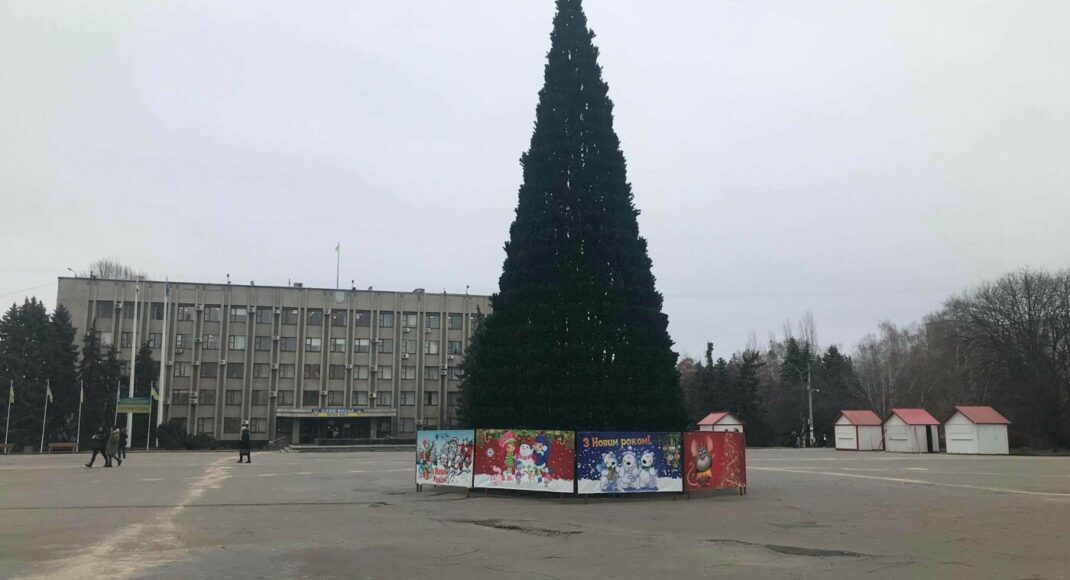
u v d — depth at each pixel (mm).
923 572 9367
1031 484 24156
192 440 72500
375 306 88812
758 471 30797
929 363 80875
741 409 88375
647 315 21281
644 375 20391
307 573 9117
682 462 19266
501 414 20359
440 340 90562
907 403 81500
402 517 15016
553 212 20906
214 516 14969
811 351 102688
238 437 82062
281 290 85812
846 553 10820
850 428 60812
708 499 18922
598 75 22156
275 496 19156
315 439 81250
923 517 15258
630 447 18781
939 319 85688
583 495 18312
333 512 15820
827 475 28344
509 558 10336
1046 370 64875
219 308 83500
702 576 9102
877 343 97812
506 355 20484
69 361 73000
